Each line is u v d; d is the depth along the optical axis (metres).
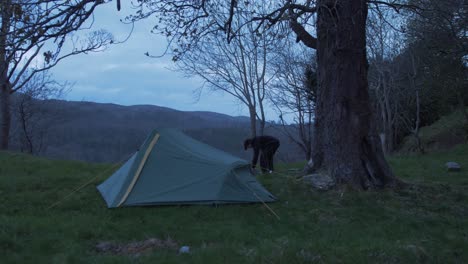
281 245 5.84
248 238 6.45
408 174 12.25
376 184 9.23
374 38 18.84
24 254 5.52
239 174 8.83
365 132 9.30
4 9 5.72
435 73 18.62
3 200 8.42
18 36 5.81
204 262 5.38
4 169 11.45
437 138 19.36
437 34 15.34
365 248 5.87
